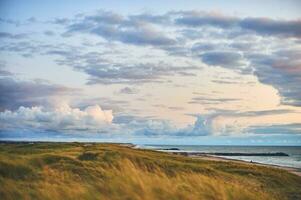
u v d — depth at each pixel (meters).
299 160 86.56
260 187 22.94
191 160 34.94
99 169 19.67
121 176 17.61
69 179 17.52
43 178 17.08
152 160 25.81
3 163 17.95
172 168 24.62
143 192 15.26
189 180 18.89
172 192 15.64
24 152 30.59
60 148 37.62
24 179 16.86
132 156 25.47
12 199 13.73
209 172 25.62
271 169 31.98
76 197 14.37
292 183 26.70
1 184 14.99
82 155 24.52
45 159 21.22
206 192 16.84
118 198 14.58
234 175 26.59
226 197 16.78
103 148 38.62
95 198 14.35
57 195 14.31
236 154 142.38
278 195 21.19
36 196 14.17
